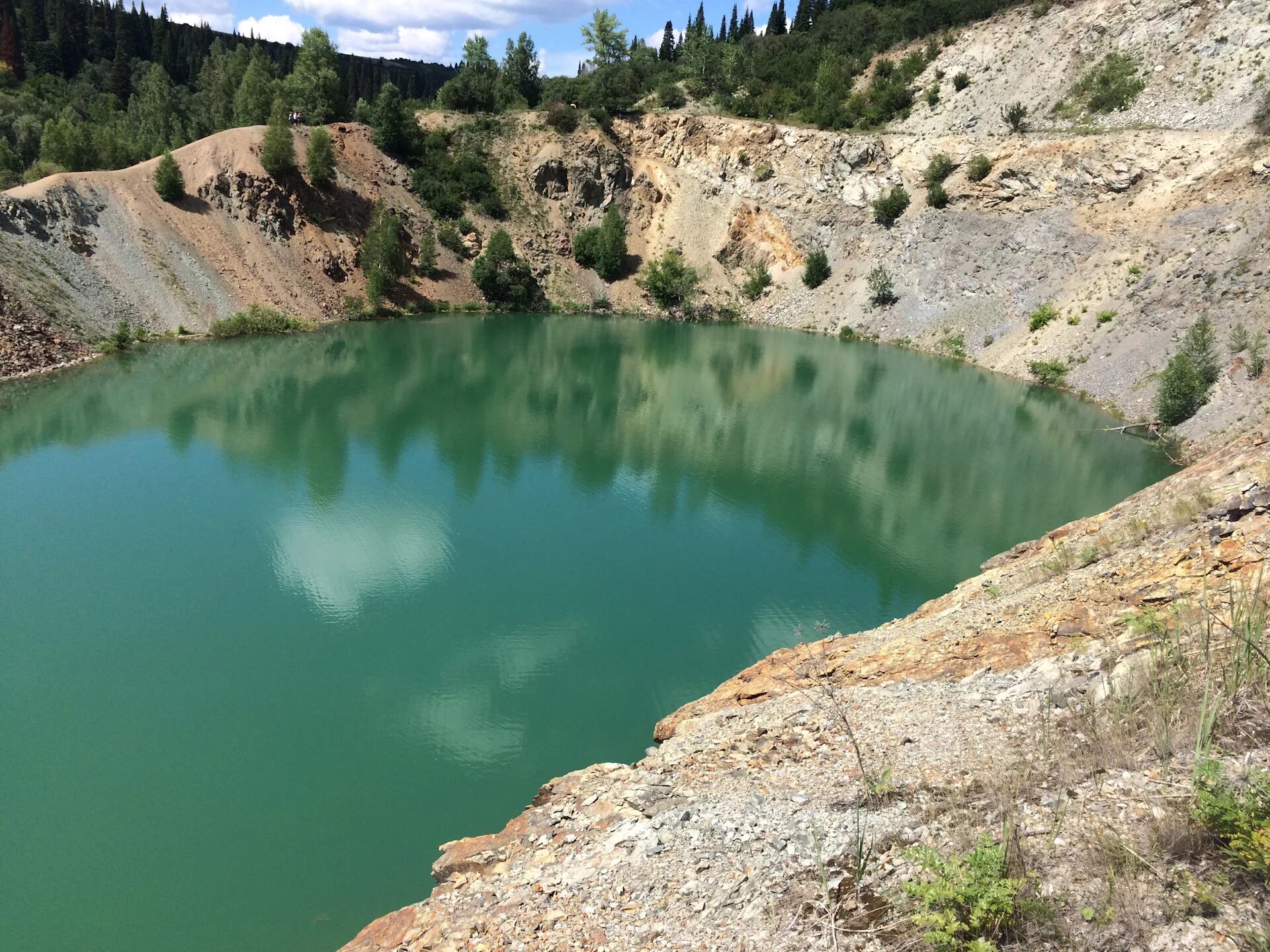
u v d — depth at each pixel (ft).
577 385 189.67
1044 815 24.47
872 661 48.78
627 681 71.20
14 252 175.22
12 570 86.38
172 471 117.19
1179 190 196.03
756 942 23.72
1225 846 20.13
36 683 68.03
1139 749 26.45
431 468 124.47
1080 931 19.27
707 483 123.85
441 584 87.66
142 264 201.98
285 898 47.42
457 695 68.28
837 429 158.61
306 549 94.99
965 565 95.40
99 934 44.73
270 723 64.08
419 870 49.83
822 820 29.55
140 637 75.41
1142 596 40.81
